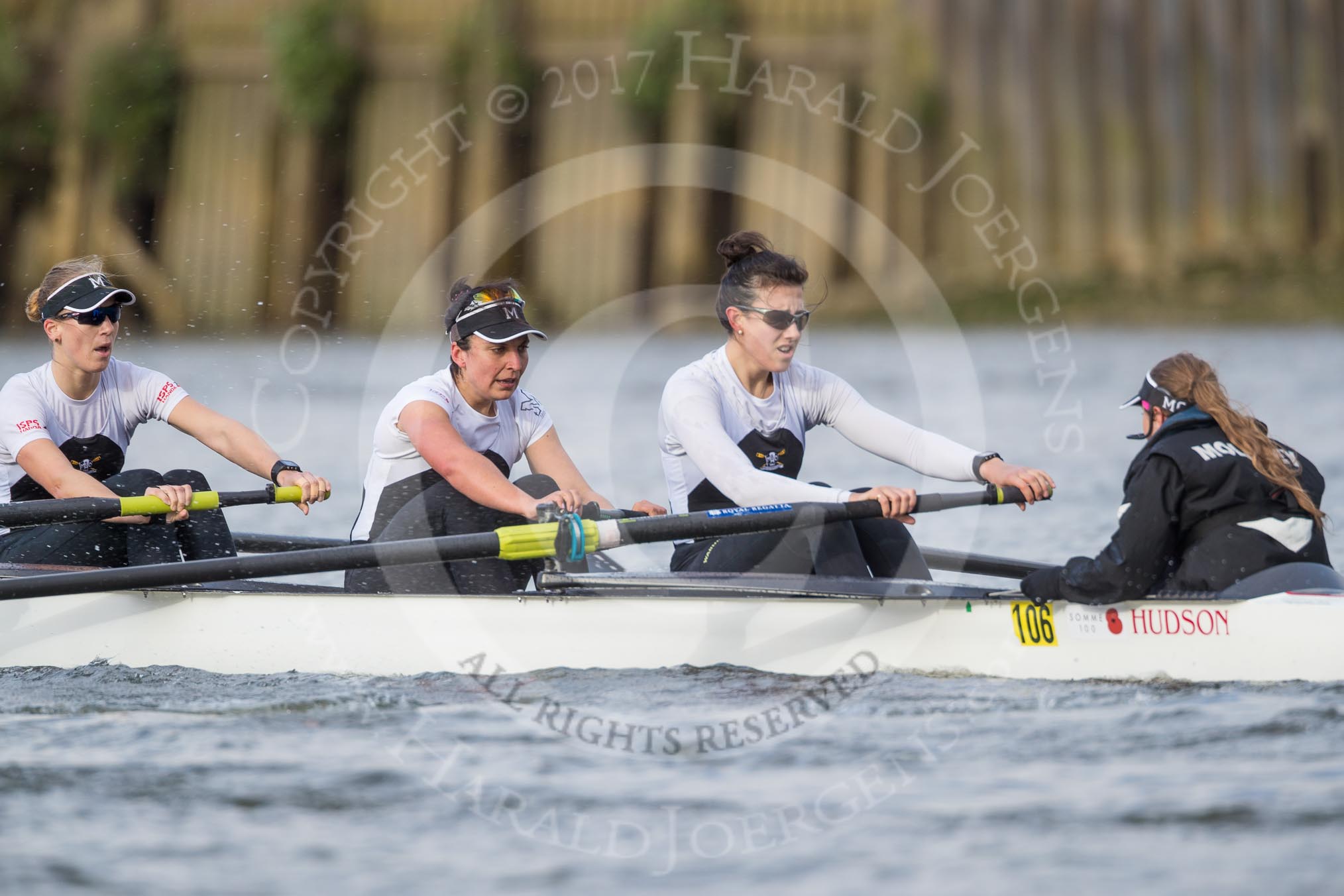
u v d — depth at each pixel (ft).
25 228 425.28
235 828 50.60
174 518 75.36
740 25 398.01
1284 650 65.82
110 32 422.82
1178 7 418.92
